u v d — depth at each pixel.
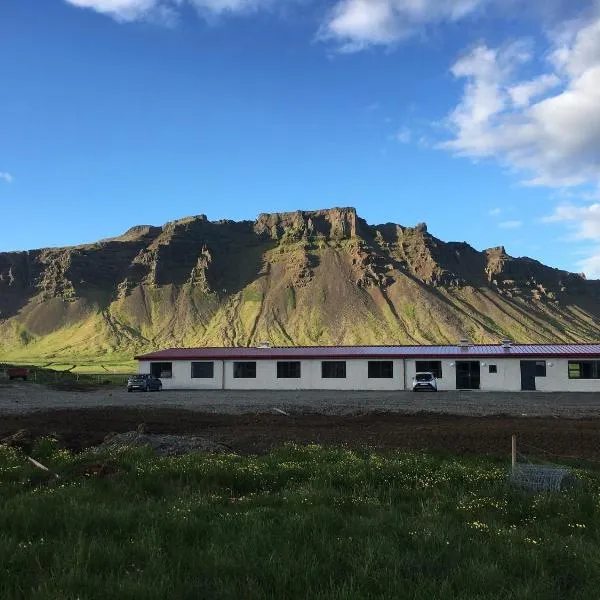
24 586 5.83
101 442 19.02
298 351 56.47
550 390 49.94
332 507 9.26
